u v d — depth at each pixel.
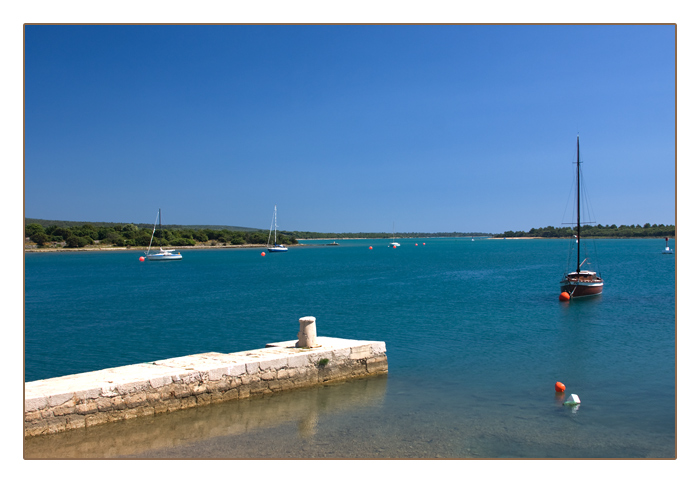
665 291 49.78
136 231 195.25
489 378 18.66
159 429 13.21
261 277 74.44
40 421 11.84
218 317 35.22
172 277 75.06
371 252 189.38
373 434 13.21
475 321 32.28
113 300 46.25
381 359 19.42
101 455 11.67
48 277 75.38
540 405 15.66
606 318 33.47
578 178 48.34
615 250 166.12
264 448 12.25
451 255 154.75
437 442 12.70
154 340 27.05
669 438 13.01
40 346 25.50
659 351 23.25
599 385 17.75
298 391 16.64
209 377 14.86
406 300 44.44
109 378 13.69
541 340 25.89
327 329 29.42
